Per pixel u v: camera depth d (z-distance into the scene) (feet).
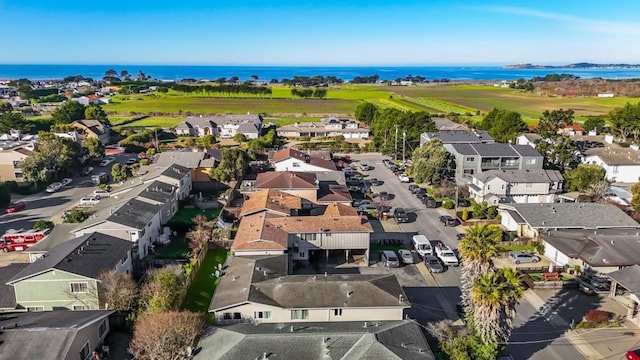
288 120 526.57
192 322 105.09
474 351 103.09
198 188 254.27
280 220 163.94
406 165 309.63
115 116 541.75
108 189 250.78
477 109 589.32
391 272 154.81
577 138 325.62
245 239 150.10
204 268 155.53
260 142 361.10
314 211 193.57
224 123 444.55
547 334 119.96
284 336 97.45
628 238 158.10
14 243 173.17
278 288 118.42
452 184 255.29
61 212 215.92
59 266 122.11
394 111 374.02
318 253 166.20
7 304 121.90
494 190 226.58
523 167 255.70
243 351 93.61
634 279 128.47
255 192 209.15
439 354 103.09
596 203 197.57
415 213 216.13
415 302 135.54
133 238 159.74
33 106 616.39
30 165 247.91
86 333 104.37
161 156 271.08
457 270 156.46
